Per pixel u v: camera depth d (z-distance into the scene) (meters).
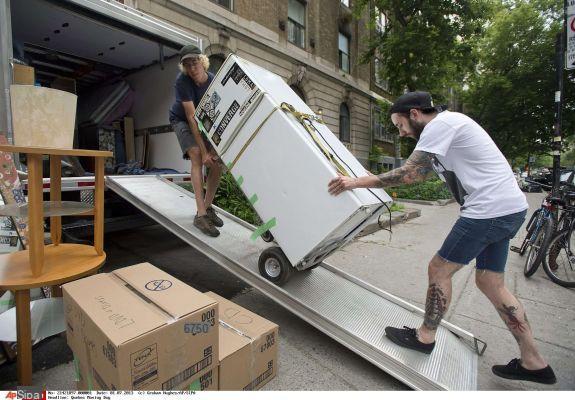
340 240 2.65
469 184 1.95
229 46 9.02
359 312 2.57
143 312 1.49
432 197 12.03
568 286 3.86
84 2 3.67
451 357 2.24
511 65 18.73
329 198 2.20
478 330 2.85
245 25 9.52
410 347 2.16
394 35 11.78
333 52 14.12
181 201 3.88
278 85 2.94
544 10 17.86
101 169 2.01
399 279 4.01
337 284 2.97
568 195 4.64
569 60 4.72
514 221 1.92
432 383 1.91
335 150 2.71
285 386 2.04
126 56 5.18
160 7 7.24
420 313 2.69
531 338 2.08
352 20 15.45
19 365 1.74
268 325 2.10
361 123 16.53
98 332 1.37
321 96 13.25
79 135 5.86
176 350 1.46
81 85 6.41
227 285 3.53
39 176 1.69
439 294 2.07
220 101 2.72
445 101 14.14
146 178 4.35
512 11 18.41
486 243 1.96
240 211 5.63
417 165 1.95
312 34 12.77
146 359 1.34
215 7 8.59
